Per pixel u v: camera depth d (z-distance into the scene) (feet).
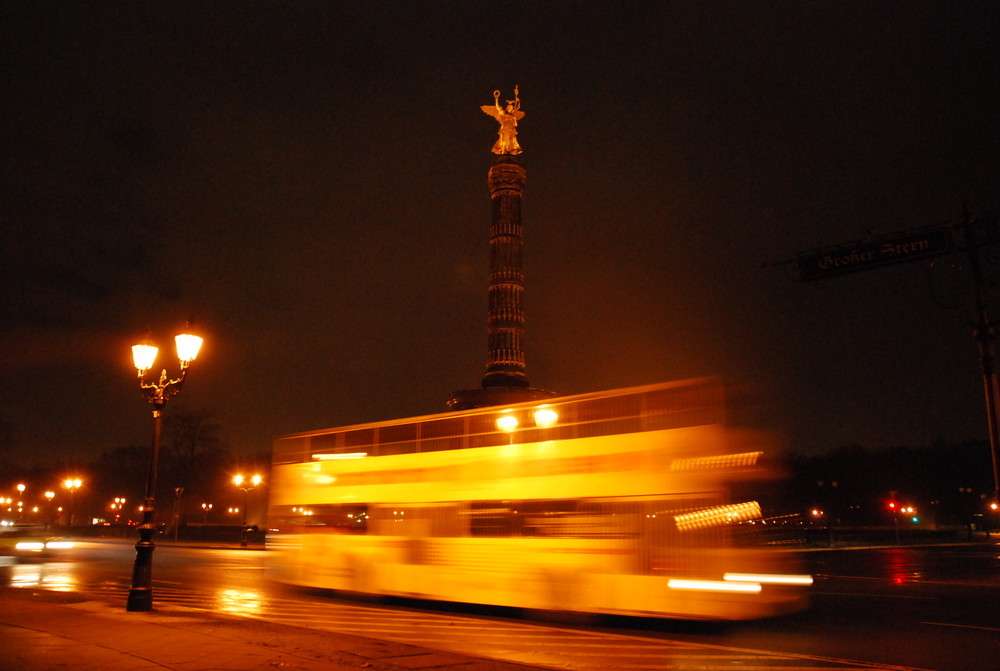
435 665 37.47
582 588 53.78
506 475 60.90
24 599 64.54
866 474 319.27
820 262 50.88
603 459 54.70
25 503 416.67
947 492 318.24
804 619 58.34
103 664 36.73
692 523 49.42
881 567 122.52
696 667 40.19
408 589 66.03
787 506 50.85
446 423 67.15
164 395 60.08
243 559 145.38
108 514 425.69
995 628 53.83
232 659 38.14
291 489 80.48
